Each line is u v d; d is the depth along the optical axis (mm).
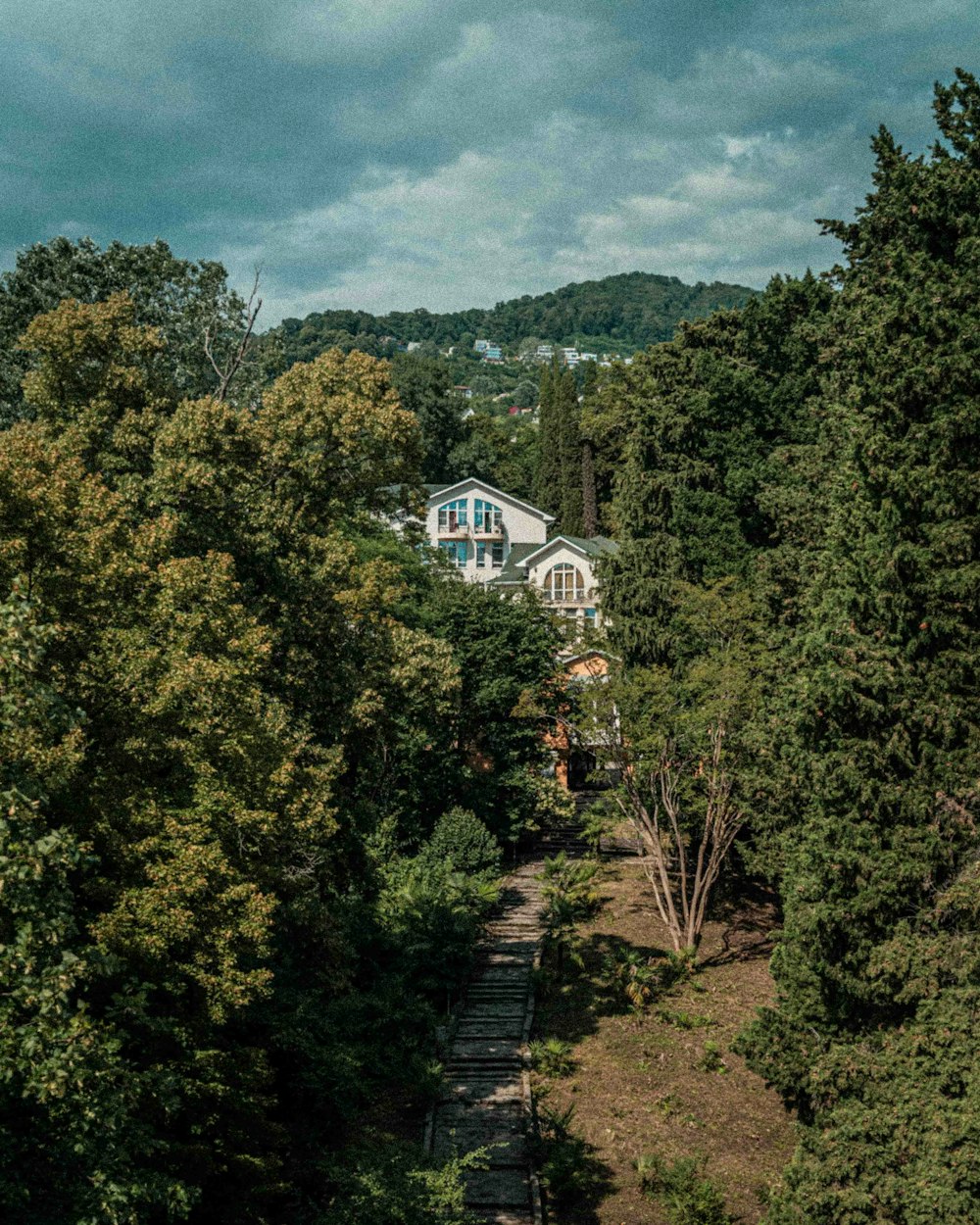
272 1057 23297
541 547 72938
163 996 17250
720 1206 22469
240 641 19969
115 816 16031
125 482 26438
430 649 32500
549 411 105500
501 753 46562
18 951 10922
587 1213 22844
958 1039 17641
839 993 21031
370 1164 20281
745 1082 28078
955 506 19797
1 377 45500
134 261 47594
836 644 20828
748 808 31484
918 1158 17250
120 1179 11711
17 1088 11516
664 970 34281
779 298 36656
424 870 38406
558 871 42938
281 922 23344
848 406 27250
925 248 21531
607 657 39344
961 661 19734
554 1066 28656
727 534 38312
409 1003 30344
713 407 38344
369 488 31016
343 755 28234
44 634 11648
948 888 19672
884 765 20094
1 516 15789
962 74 21484
